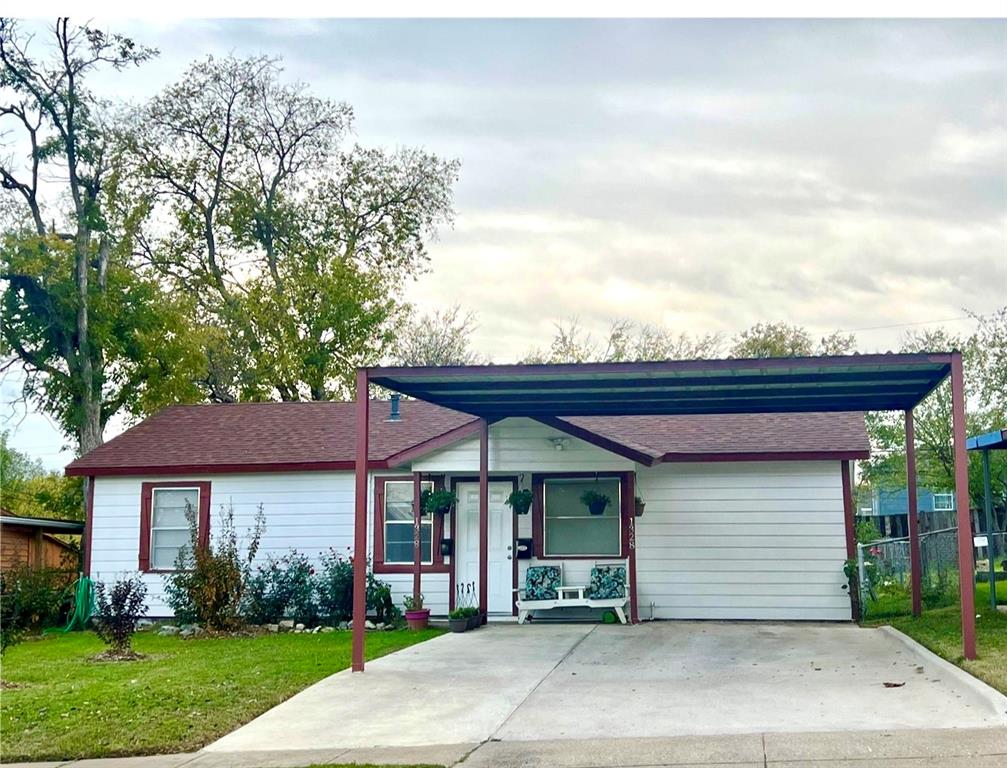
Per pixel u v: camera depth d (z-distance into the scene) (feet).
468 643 45.52
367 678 37.04
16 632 54.75
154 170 115.24
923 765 22.88
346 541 60.34
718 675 36.01
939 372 40.52
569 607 54.75
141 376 92.48
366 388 40.91
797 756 24.30
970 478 84.33
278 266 119.75
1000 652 35.68
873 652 40.16
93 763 27.20
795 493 55.11
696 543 55.47
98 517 63.26
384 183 126.11
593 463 53.26
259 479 61.72
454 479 58.59
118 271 90.48
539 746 26.66
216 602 55.26
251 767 25.86
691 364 38.81
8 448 108.68
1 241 82.07
